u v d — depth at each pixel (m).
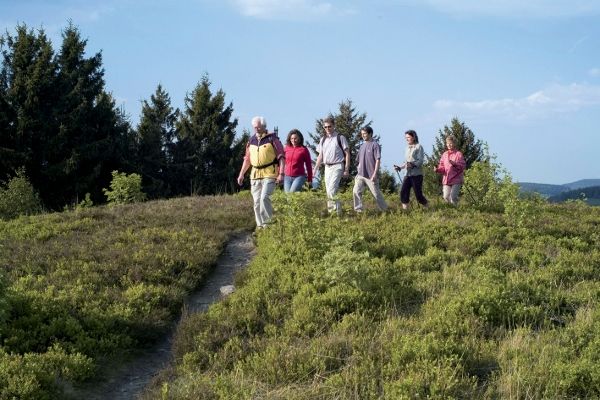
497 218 14.00
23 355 7.07
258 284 9.41
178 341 7.73
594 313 7.73
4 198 21.31
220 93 49.66
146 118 46.56
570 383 5.91
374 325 7.66
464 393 5.85
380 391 6.00
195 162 47.72
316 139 48.72
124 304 8.87
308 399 5.89
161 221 14.84
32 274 10.27
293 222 11.83
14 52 32.91
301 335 7.57
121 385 7.07
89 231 14.02
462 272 9.56
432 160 42.91
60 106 33.00
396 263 10.29
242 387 6.09
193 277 10.62
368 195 18.17
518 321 7.79
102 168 35.31
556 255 10.97
